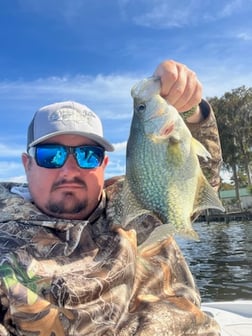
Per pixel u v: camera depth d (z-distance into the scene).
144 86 0.48
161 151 0.48
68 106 0.56
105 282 0.50
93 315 0.48
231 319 0.81
